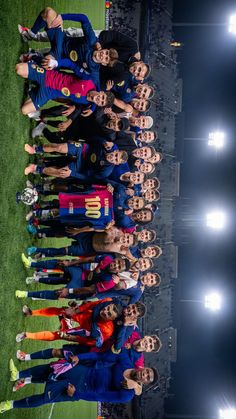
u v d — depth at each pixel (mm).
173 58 17531
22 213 6121
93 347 5559
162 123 16812
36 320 7031
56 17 5621
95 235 6137
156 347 5402
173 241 16734
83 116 6457
